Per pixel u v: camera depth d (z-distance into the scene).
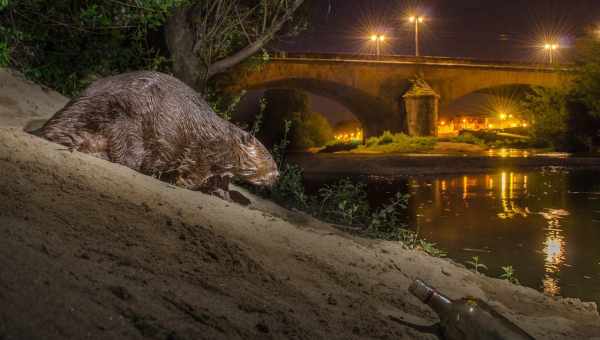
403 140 58.72
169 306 2.46
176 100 5.93
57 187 3.81
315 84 62.56
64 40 10.26
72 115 5.41
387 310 3.93
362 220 9.96
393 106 65.06
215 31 12.44
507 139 62.97
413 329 3.56
